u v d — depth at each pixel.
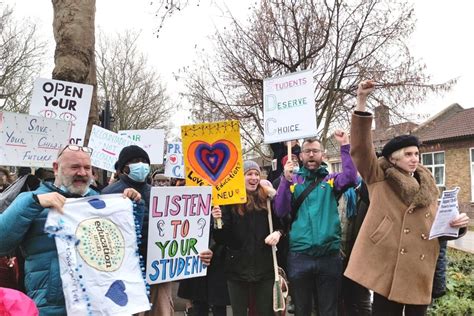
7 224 2.84
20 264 3.42
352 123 3.74
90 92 5.59
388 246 3.67
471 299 5.83
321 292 4.41
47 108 5.39
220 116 16.59
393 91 15.11
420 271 3.64
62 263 2.93
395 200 3.76
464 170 27.05
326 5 14.20
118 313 3.06
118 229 3.23
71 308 2.90
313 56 14.76
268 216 4.59
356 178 4.36
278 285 4.39
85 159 3.28
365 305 5.06
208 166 4.58
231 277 4.55
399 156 3.76
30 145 4.75
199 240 4.14
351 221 4.98
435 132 29.42
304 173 4.64
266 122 5.20
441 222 3.55
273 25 14.88
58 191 3.21
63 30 6.71
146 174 4.27
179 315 6.46
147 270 3.89
